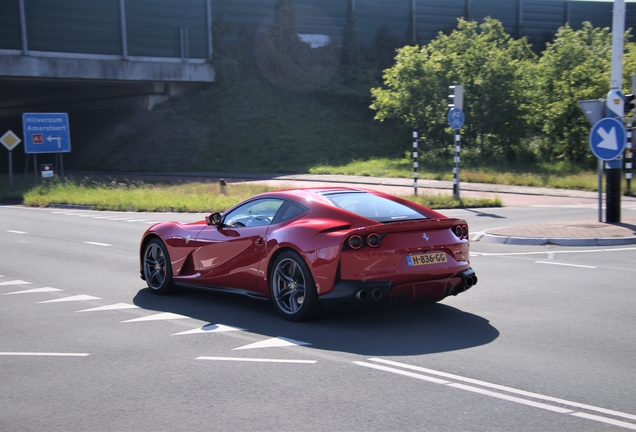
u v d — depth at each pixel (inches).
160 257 347.3
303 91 2089.1
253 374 207.3
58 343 251.1
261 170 1668.3
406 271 260.1
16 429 166.9
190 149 1845.5
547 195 1036.5
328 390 190.5
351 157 1752.0
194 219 749.3
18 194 1152.2
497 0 2400.3
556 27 2469.2
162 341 251.4
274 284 283.1
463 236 285.0
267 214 295.7
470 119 1517.0
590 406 176.1
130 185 1267.2
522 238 503.2
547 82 1499.8
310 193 291.4
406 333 256.5
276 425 164.6
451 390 189.5
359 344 241.4
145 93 2030.0
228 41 2166.6
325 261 259.4
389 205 287.9
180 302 326.3
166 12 1990.7
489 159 1560.0
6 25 1724.9
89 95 2155.5
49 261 464.4
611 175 562.6
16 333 267.6
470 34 1587.1
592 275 375.2
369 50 2269.9
